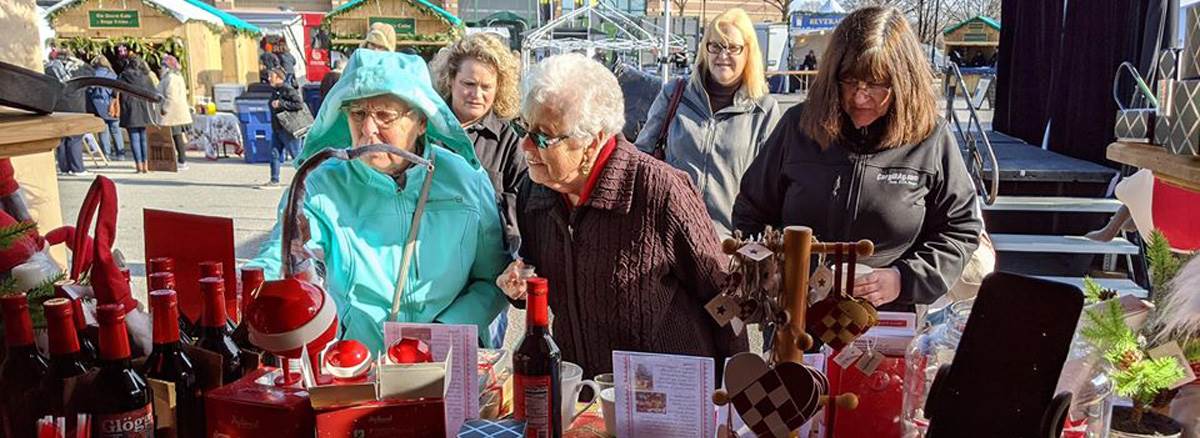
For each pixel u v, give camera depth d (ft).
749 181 8.21
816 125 7.24
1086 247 17.16
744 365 3.60
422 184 6.51
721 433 4.07
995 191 16.52
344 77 6.29
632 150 6.19
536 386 4.21
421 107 6.23
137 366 4.00
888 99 6.96
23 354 3.70
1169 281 4.31
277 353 3.77
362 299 6.34
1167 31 16.42
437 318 6.45
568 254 6.39
